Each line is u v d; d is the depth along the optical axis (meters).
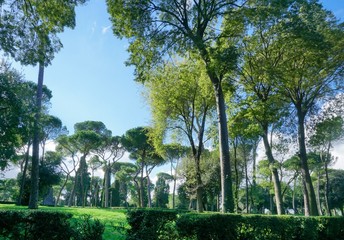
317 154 43.88
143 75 19.67
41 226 6.18
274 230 10.23
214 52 15.99
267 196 60.75
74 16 14.95
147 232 7.79
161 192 74.50
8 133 17.28
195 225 8.05
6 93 17.27
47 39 14.98
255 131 20.66
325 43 18.28
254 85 21.75
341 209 61.09
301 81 23.50
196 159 26.95
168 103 26.67
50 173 41.53
